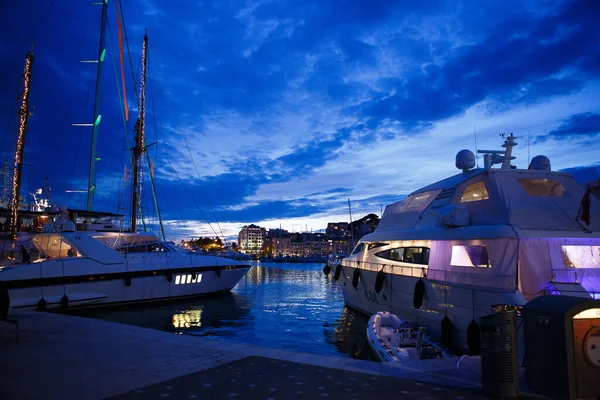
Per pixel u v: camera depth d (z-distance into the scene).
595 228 11.70
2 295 9.28
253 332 18.62
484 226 12.12
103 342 8.41
